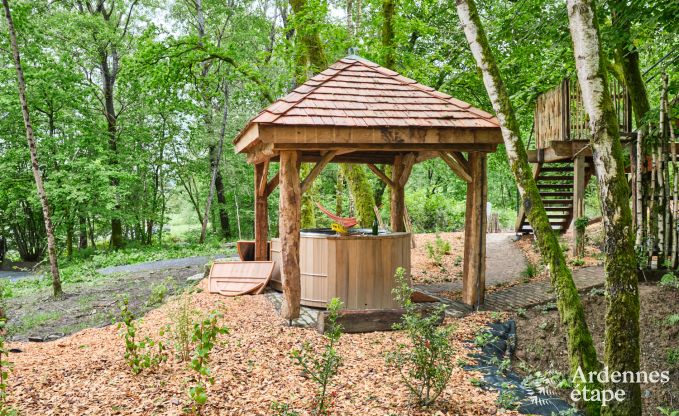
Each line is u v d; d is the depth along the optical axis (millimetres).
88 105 20562
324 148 6352
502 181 28500
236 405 3912
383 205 19062
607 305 3691
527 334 6340
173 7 22609
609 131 3689
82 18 18312
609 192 3668
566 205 13633
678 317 6055
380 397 4156
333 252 7066
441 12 15094
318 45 12352
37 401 3918
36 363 4961
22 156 18344
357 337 5828
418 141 6457
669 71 10555
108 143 20969
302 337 5754
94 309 8977
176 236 30484
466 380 4668
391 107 6738
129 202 22375
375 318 6055
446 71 13477
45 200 10352
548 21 8578
